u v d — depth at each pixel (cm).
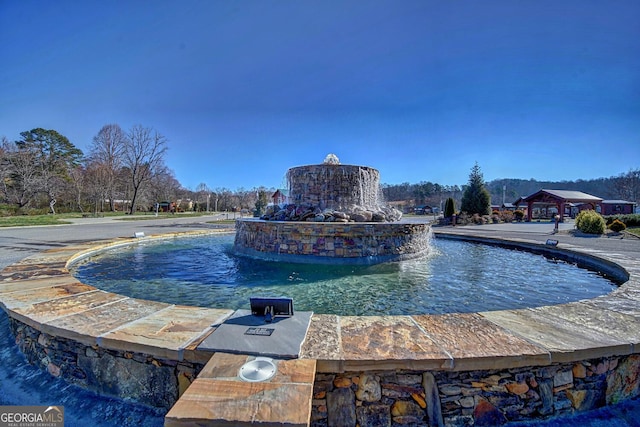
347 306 339
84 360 207
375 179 832
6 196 2681
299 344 179
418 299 363
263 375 149
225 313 239
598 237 1149
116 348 191
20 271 411
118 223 2097
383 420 168
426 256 661
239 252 685
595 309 252
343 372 166
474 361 166
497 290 402
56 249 622
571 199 2597
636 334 199
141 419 181
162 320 224
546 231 1477
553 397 177
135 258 632
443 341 187
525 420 173
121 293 389
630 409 185
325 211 702
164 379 185
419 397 169
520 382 174
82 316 233
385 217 712
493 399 172
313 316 231
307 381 145
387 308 333
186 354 175
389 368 165
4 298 283
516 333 200
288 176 827
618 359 190
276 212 735
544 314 238
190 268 534
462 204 2478
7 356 255
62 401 199
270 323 212
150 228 1648
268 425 119
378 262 576
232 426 120
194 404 128
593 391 183
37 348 234
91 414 187
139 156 3428
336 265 555
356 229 568
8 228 1563
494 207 3897
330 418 167
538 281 450
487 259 632
